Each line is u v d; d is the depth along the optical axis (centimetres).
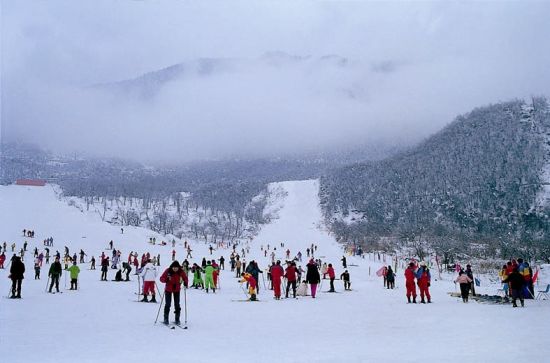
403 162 17475
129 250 6234
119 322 1425
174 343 1089
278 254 8306
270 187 18925
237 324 1428
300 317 1606
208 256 6412
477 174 14762
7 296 2080
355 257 7512
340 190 16288
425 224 12325
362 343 1092
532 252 8562
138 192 18425
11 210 8656
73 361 882
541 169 14162
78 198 16800
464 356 908
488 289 3350
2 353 951
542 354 918
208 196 18100
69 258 4284
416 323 1435
